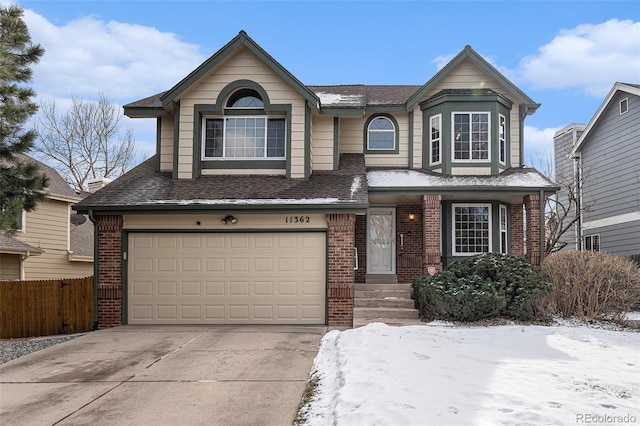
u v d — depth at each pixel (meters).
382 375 6.84
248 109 14.49
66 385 7.35
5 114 11.11
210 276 12.82
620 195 19.86
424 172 15.89
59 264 20.36
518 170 15.98
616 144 20.20
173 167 14.19
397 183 14.67
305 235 12.80
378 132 16.70
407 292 13.56
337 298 12.47
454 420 5.14
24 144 11.70
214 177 14.29
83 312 13.96
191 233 12.93
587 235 22.41
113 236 12.90
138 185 13.90
